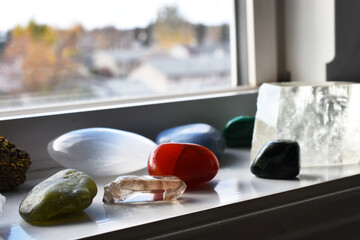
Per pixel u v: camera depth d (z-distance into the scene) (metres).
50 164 0.87
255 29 1.11
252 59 1.13
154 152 0.74
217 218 0.62
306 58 1.10
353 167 0.81
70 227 0.57
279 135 0.80
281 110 0.80
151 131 0.96
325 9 1.04
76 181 0.63
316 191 0.71
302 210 0.70
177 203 0.65
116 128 0.92
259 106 0.86
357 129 0.82
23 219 0.61
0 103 0.95
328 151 0.82
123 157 0.78
